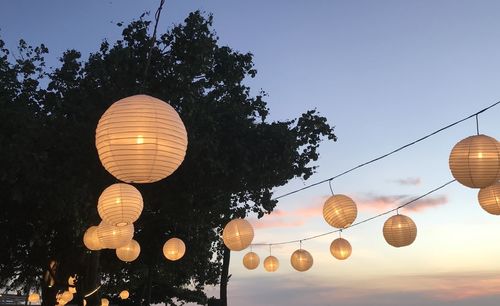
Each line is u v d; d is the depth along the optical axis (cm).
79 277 1600
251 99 1289
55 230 1523
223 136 1184
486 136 668
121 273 2223
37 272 1825
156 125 457
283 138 1170
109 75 1170
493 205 771
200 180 1186
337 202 905
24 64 1185
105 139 458
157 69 1180
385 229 932
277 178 1188
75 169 1110
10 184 1120
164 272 2162
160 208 1406
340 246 1127
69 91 1185
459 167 658
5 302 2692
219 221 1435
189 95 1149
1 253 1556
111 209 654
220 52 1248
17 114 1084
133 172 457
